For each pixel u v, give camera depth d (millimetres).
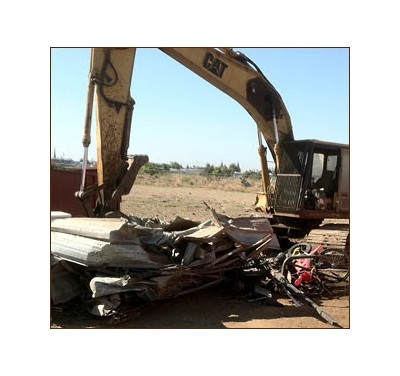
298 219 13141
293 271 9422
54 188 11883
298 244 10594
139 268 7324
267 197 13711
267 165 14117
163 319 7430
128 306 7246
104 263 7020
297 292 8570
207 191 40875
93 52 9438
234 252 8609
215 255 8547
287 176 12883
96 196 12547
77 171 12461
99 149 9727
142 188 40406
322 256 9602
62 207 12039
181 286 7957
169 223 9250
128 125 10000
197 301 8500
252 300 8578
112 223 7734
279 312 8031
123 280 6875
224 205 29062
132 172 9844
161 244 7762
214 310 8008
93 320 7207
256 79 12805
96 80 9445
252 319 7574
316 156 13078
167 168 58875
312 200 12852
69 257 7301
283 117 13430
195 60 11680
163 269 7324
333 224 12477
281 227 13141
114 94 9742
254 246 8969
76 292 7562
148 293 7195
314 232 11539
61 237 7793
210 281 8555
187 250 7879
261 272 9062
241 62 12547
